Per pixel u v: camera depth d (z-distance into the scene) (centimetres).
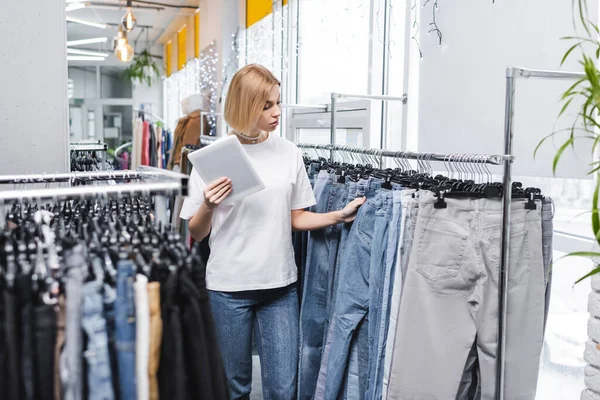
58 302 104
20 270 104
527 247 186
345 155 379
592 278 189
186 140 633
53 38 234
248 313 219
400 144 353
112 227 133
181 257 116
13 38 229
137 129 809
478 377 193
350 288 210
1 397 97
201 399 111
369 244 206
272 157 219
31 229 138
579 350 219
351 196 220
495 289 182
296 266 245
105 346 104
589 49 199
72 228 142
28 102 232
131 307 107
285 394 222
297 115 508
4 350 97
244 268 213
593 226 126
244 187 197
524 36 228
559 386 230
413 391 185
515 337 186
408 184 207
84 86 1472
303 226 223
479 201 182
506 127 171
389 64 357
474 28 259
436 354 184
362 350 213
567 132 209
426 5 297
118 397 106
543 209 190
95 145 385
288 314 222
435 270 182
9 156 232
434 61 291
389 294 197
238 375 221
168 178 149
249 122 207
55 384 103
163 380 109
